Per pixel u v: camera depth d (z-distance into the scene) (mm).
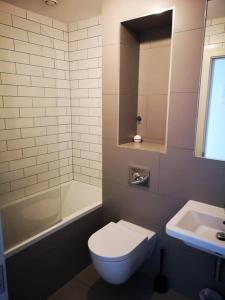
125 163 1961
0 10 1896
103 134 2064
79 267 2043
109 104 1972
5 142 2066
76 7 2020
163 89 1997
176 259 1820
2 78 1966
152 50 2004
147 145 2002
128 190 1995
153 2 1599
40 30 2203
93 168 2588
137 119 2186
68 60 2520
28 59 2139
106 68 1929
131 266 1627
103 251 1566
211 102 1480
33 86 2215
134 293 1839
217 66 1431
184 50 1513
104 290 1862
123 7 1748
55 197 2508
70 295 1811
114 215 2148
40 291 1708
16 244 1593
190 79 1523
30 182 2326
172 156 1688
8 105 2041
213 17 1398
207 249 1264
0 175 2070
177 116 1616
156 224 1879
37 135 2324
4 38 1945
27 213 2170
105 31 1877
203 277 1701
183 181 1672
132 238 1723
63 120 2576
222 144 1481
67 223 1867
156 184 1812
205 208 1538
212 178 1543
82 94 2496
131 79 2021
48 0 1867
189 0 1444
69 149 2709
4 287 716
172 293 1845
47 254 1724
